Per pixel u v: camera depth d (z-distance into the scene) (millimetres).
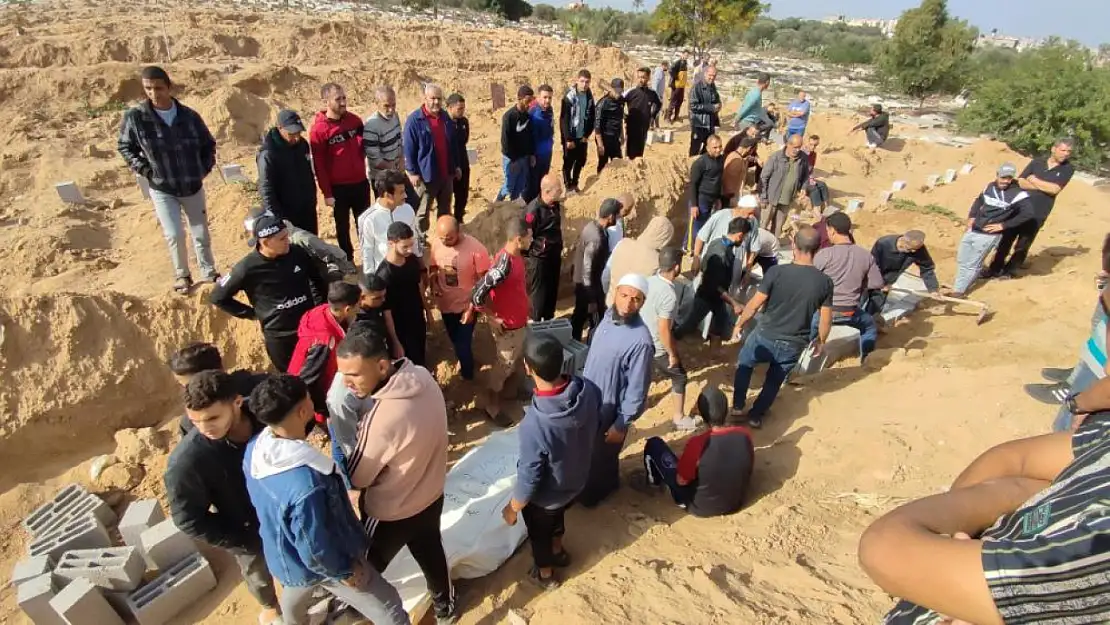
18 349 6359
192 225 7086
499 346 6645
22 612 5285
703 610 3918
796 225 12867
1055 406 5832
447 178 8391
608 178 10992
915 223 14391
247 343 7121
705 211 9641
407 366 3682
